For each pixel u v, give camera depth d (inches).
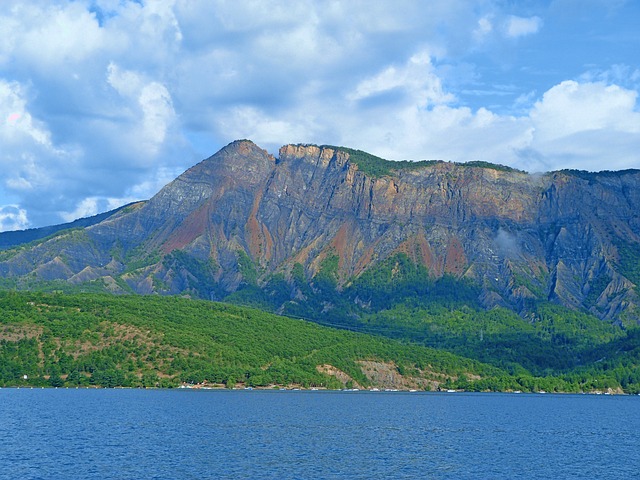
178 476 6343.5
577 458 7795.3
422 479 6510.8
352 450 7854.3
